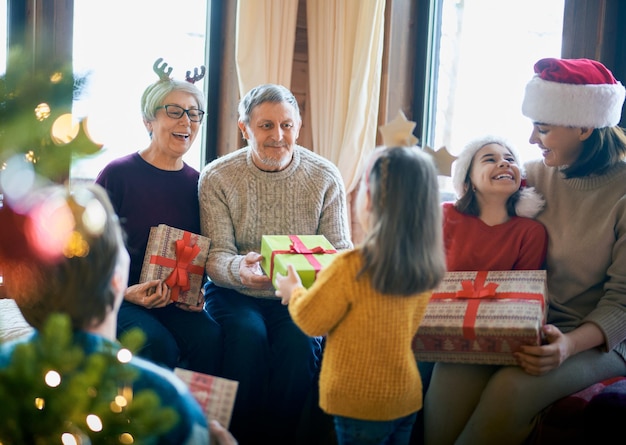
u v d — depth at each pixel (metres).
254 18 3.19
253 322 2.39
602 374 2.24
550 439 2.09
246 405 2.31
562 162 2.37
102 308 1.40
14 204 1.28
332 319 1.81
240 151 2.64
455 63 3.52
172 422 1.16
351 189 3.37
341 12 3.30
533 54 3.24
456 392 2.22
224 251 2.50
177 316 2.46
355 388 1.80
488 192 2.34
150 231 2.50
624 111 2.97
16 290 1.38
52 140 1.24
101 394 1.18
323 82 3.37
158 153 2.59
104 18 3.20
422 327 2.15
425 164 1.77
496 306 2.15
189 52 3.45
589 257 2.30
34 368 1.15
